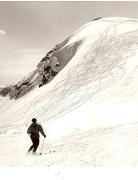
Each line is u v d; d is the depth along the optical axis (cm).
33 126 1491
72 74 6309
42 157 1335
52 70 8438
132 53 5338
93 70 5694
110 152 1255
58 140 1719
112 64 5319
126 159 1126
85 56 6769
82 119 2517
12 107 9162
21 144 1780
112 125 2003
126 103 2895
